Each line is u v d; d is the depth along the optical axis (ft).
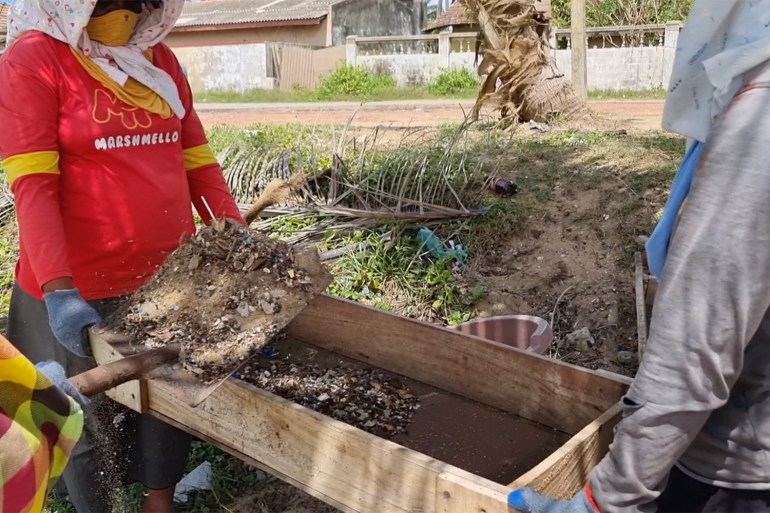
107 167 8.28
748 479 4.84
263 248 8.35
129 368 6.57
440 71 60.39
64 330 7.52
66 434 5.23
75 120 8.03
